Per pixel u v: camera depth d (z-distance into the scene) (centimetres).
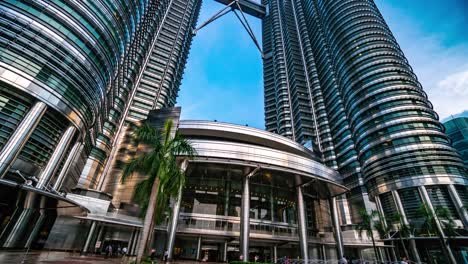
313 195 4978
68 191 3625
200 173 4234
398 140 5316
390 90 5972
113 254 3180
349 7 8444
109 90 4047
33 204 2161
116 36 3731
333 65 8450
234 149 3688
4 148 2214
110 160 5278
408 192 4825
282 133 9538
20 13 2588
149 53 8119
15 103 2433
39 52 2630
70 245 3017
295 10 13200
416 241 4500
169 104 7956
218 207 4103
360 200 6156
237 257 4000
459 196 4409
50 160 2622
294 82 10306
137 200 1947
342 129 7681
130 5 4091
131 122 5994
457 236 3919
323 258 4497
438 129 5209
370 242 4934
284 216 4428
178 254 3838
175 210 3294
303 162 4012
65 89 2822
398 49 7031
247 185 3691
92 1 3272
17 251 2277
